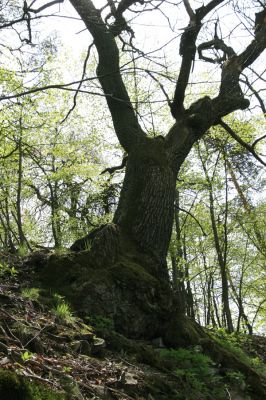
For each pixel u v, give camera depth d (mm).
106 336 5703
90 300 6211
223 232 18547
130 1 7516
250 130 15141
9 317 4699
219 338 8625
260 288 22578
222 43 9961
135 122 8914
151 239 7668
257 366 7695
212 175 16719
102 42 9102
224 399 5836
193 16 8586
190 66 8781
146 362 5711
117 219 7980
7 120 13859
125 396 4457
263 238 19359
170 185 8188
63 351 4727
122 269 6652
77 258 6609
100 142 18875
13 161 16297
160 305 6734
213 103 9367
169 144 8742
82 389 4137
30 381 3588
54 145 17328
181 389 5398
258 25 9828
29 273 6508
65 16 4320
